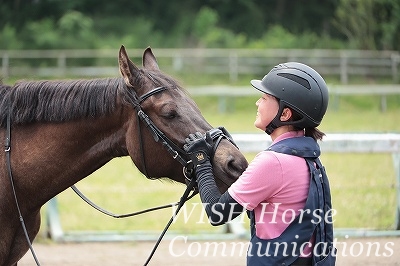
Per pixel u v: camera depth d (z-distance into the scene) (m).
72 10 39.22
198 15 37.94
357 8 29.83
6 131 5.28
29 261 8.78
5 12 38.03
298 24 40.34
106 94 5.18
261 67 31.38
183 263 8.71
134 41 35.94
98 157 5.26
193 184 4.96
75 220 11.17
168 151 4.98
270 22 40.53
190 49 35.50
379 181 12.38
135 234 10.26
